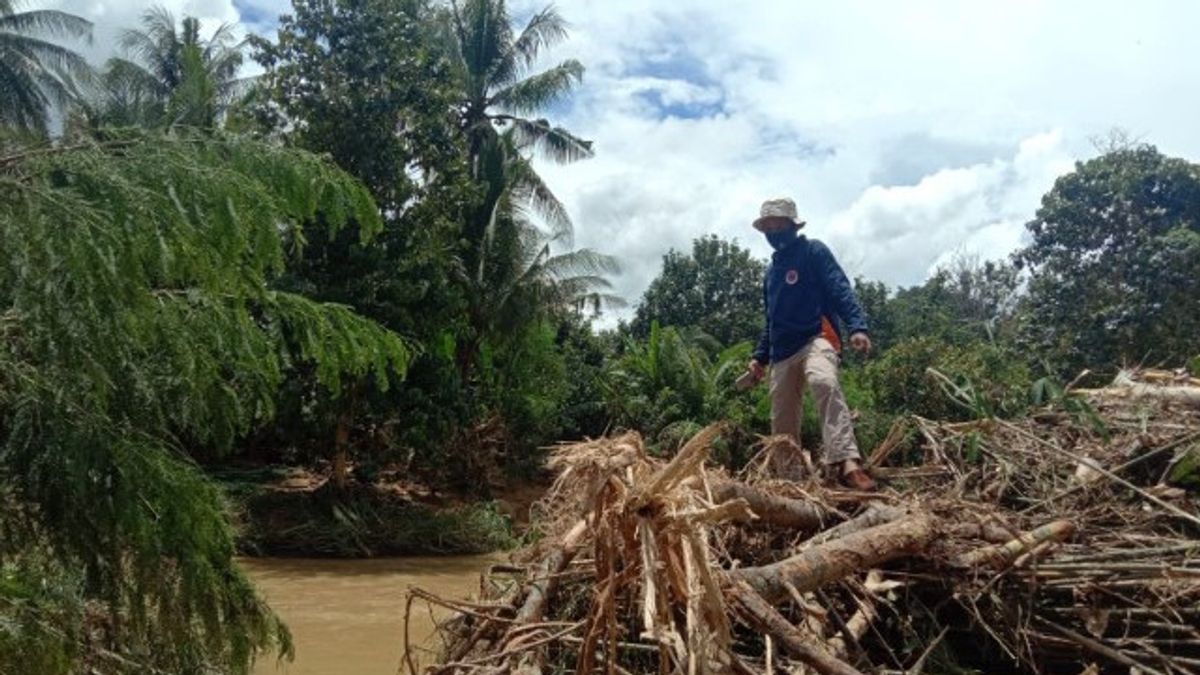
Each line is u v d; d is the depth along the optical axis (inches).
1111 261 807.7
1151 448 174.6
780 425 197.8
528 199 837.2
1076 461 167.6
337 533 579.8
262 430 604.7
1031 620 131.5
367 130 613.9
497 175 762.2
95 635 150.6
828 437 180.2
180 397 152.9
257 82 650.8
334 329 175.3
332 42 627.2
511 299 745.0
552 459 108.2
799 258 197.5
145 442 142.5
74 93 939.3
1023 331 829.2
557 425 821.9
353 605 397.1
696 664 83.6
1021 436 182.1
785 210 198.5
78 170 126.0
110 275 117.8
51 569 133.9
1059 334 791.7
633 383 759.1
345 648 299.6
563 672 112.0
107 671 141.9
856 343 185.8
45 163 126.4
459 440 719.1
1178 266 761.0
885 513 143.5
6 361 130.3
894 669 124.7
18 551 132.0
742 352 768.9
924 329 1104.2
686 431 650.2
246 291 159.2
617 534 94.2
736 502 86.8
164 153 136.4
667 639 81.3
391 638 317.7
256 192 142.5
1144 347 754.8
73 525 133.1
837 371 188.2
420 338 606.5
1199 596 131.6
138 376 142.3
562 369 821.2
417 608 379.6
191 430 165.6
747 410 703.1
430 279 607.8
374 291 568.4
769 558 142.1
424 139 649.6
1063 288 814.5
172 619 141.9
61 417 130.8
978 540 140.6
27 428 129.9
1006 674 131.5
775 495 145.4
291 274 557.0
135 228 123.0
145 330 138.3
